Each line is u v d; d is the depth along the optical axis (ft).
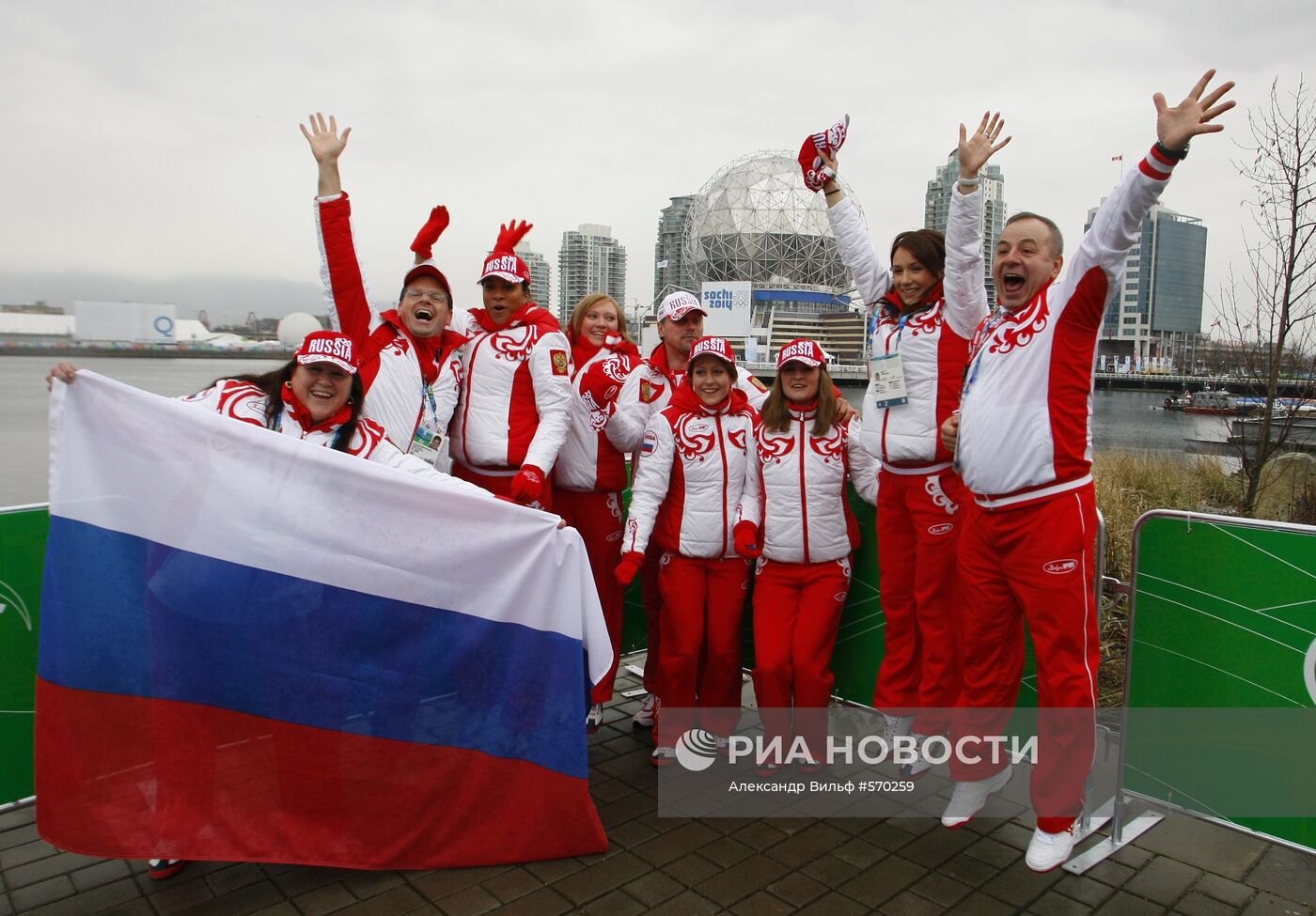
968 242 12.23
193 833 10.00
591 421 14.83
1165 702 11.39
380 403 12.98
